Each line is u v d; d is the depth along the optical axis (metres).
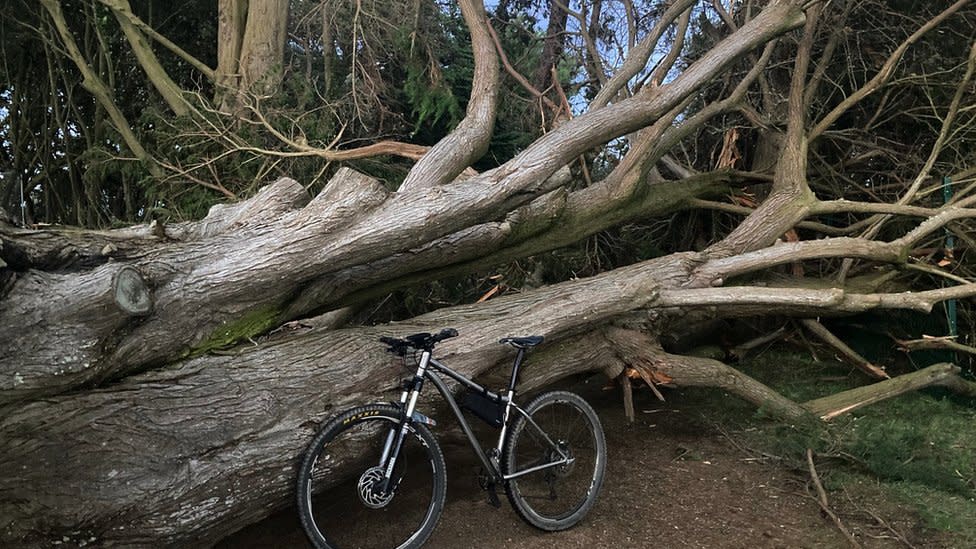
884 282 6.99
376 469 3.36
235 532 3.47
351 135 8.95
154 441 3.05
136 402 3.09
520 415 3.82
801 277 6.97
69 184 12.59
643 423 5.80
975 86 7.29
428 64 9.89
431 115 10.80
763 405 5.32
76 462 2.86
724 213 7.84
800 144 6.59
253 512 3.32
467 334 4.25
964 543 3.78
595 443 4.09
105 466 2.91
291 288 3.73
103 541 2.89
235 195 7.04
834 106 8.50
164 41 9.13
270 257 3.56
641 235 8.24
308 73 10.24
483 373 4.29
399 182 7.39
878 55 8.08
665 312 5.38
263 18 9.09
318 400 3.54
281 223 3.69
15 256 3.03
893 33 7.97
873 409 5.87
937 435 5.26
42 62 12.13
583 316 4.67
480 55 5.80
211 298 3.44
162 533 3.01
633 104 5.15
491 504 4.05
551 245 5.80
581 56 9.15
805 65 7.02
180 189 7.29
